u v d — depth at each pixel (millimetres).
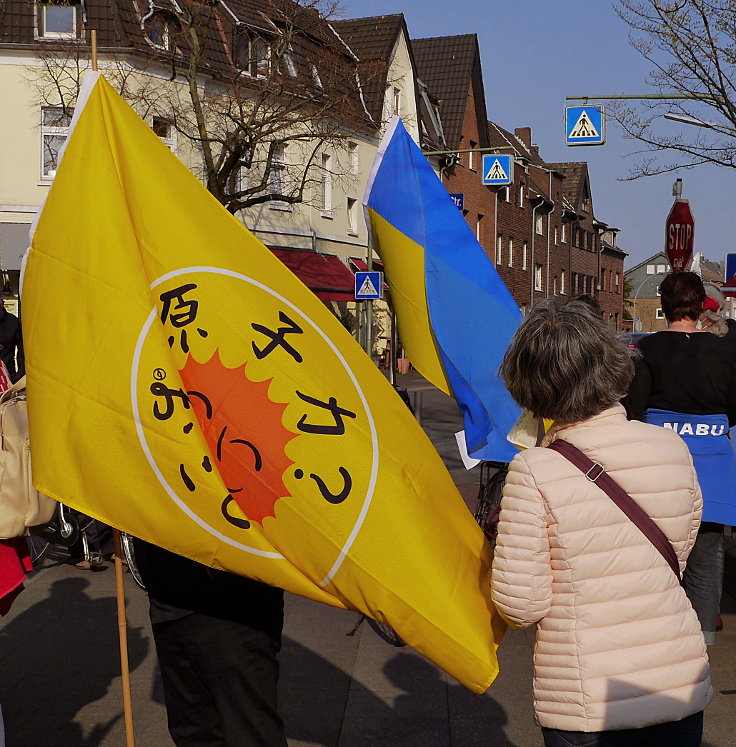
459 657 2934
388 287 4926
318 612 6500
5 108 26484
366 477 2988
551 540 2529
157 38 26891
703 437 5070
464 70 48875
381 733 4531
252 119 22516
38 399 3119
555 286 64750
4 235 26562
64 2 25609
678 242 11219
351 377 3084
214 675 3162
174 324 3066
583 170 72500
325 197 35312
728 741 4426
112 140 3189
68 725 4641
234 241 3139
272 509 2984
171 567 3182
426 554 2967
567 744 2490
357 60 25953
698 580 5273
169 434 3029
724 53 15164
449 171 46781
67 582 7273
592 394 2604
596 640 2484
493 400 4781
